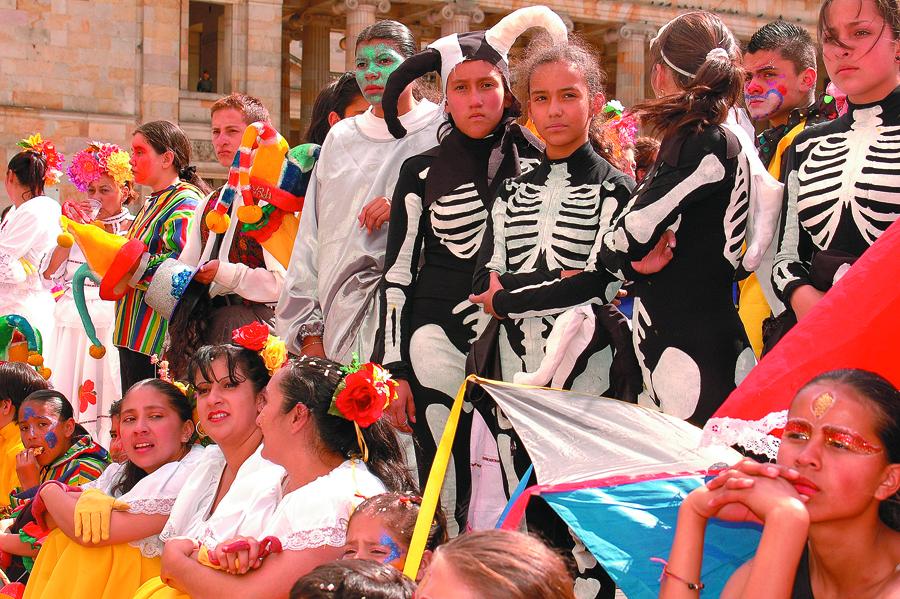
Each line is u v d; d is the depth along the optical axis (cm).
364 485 487
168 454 610
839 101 689
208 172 3662
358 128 713
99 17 3478
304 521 476
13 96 3397
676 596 339
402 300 604
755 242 493
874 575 337
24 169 1210
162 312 764
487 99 600
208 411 557
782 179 536
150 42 3531
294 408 502
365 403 495
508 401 458
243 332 562
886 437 327
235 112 899
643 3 4066
